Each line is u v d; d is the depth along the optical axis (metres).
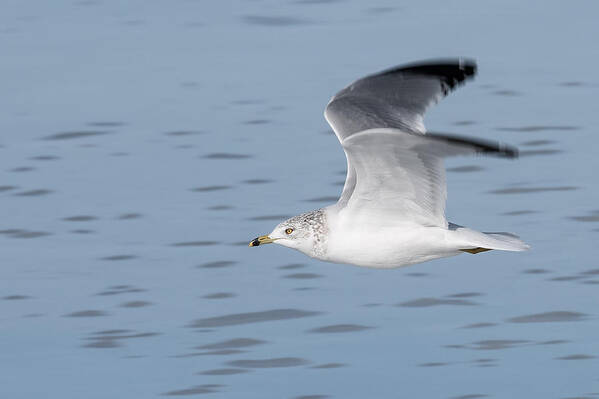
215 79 24.67
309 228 11.57
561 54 25.62
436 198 10.96
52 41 27.81
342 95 12.34
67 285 15.79
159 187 19.30
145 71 25.41
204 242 17.06
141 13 30.22
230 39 27.47
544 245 16.62
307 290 15.43
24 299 15.41
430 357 13.48
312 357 13.54
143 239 17.28
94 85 24.61
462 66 12.15
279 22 28.81
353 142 10.33
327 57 25.72
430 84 12.17
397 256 11.36
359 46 26.42
